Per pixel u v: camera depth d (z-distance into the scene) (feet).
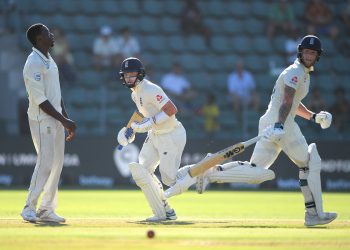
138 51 249.55
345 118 240.32
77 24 262.06
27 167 215.51
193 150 218.38
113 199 172.24
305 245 75.51
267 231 88.84
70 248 71.05
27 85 100.83
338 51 274.36
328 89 266.16
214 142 218.79
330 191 221.05
